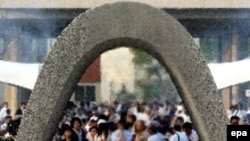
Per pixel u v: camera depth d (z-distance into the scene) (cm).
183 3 3966
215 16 3984
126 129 2336
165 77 4550
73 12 3966
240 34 4109
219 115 1530
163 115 2906
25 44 4056
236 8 3947
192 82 1530
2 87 4122
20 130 1537
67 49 1529
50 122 1539
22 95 4128
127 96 4703
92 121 2350
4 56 4038
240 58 4116
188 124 2159
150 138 2255
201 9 3966
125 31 1522
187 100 1546
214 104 1530
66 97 1552
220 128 1529
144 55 4669
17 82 2644
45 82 1533
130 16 1522
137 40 1526
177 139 2150
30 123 1534
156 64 4650
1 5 3938
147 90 4662
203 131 1535
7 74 2639
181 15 3991
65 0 3947
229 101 3912
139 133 2280
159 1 3925
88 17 1526
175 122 2308
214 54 4256
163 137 2259
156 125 2312
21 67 2661
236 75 2542
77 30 1527
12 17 3962
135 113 2930
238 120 2127
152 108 3139
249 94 3631
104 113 2992
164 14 1527
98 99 4669
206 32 4153
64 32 1531
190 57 1530
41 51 4053
